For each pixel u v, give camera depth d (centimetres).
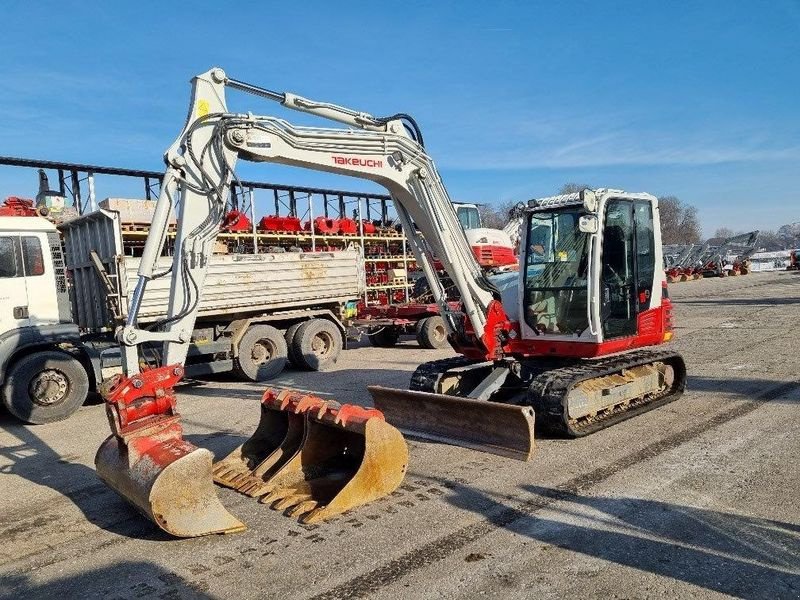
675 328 1511
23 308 861
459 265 643
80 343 919
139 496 432
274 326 1177
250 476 539
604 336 673
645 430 648
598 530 421
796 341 1184
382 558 397
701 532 411
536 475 532
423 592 353
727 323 1550
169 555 419
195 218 506
